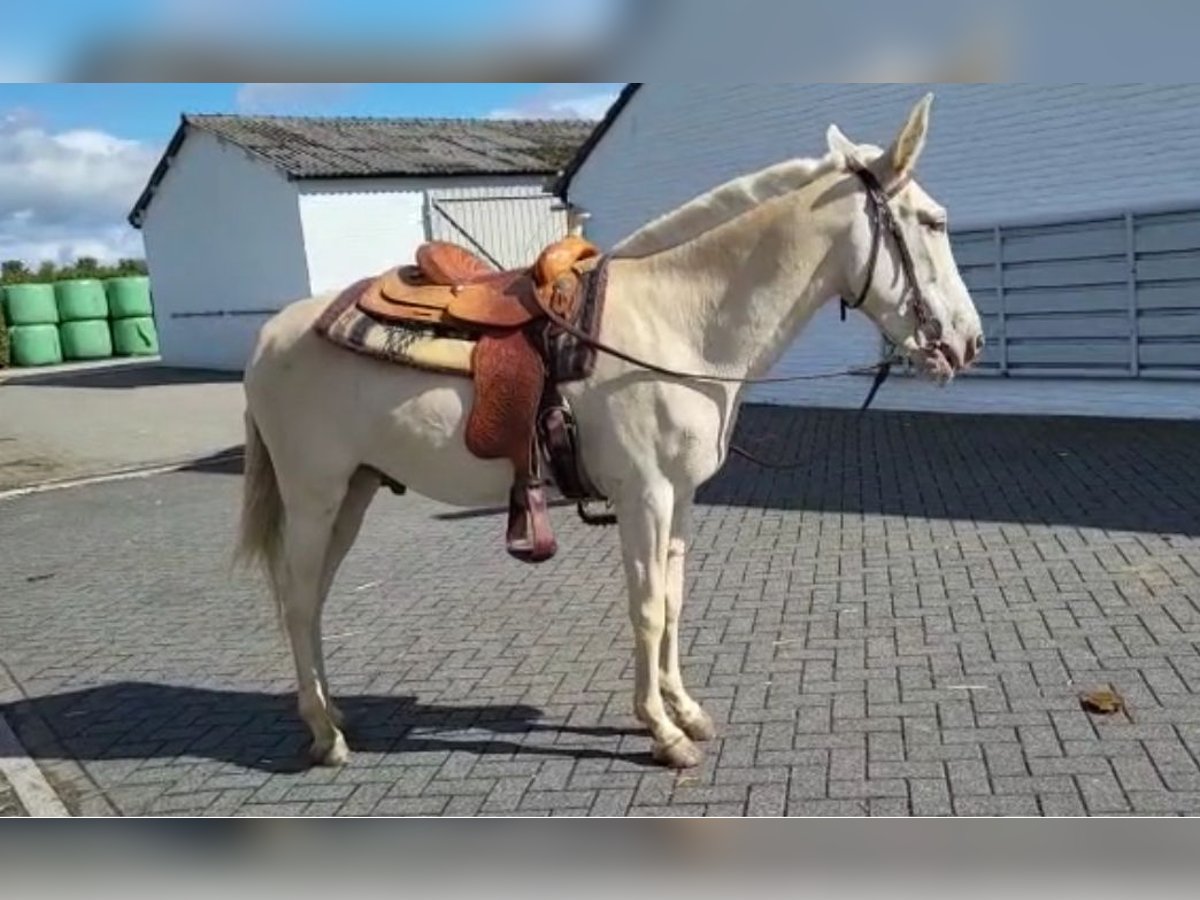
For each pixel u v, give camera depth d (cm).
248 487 420
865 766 376
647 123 1465
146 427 1566
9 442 1497
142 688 519
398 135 2319
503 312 378
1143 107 996
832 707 427
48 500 1098
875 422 1182
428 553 742
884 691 438
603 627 550
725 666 478
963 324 371
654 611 375
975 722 403
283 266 2042
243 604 655
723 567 639
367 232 2005
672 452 366
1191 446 886
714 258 367
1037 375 1123
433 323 382
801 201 362
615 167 1523
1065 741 383
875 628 513
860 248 360
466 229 2008
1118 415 1064
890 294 365
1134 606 513
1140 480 780
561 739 419
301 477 402
